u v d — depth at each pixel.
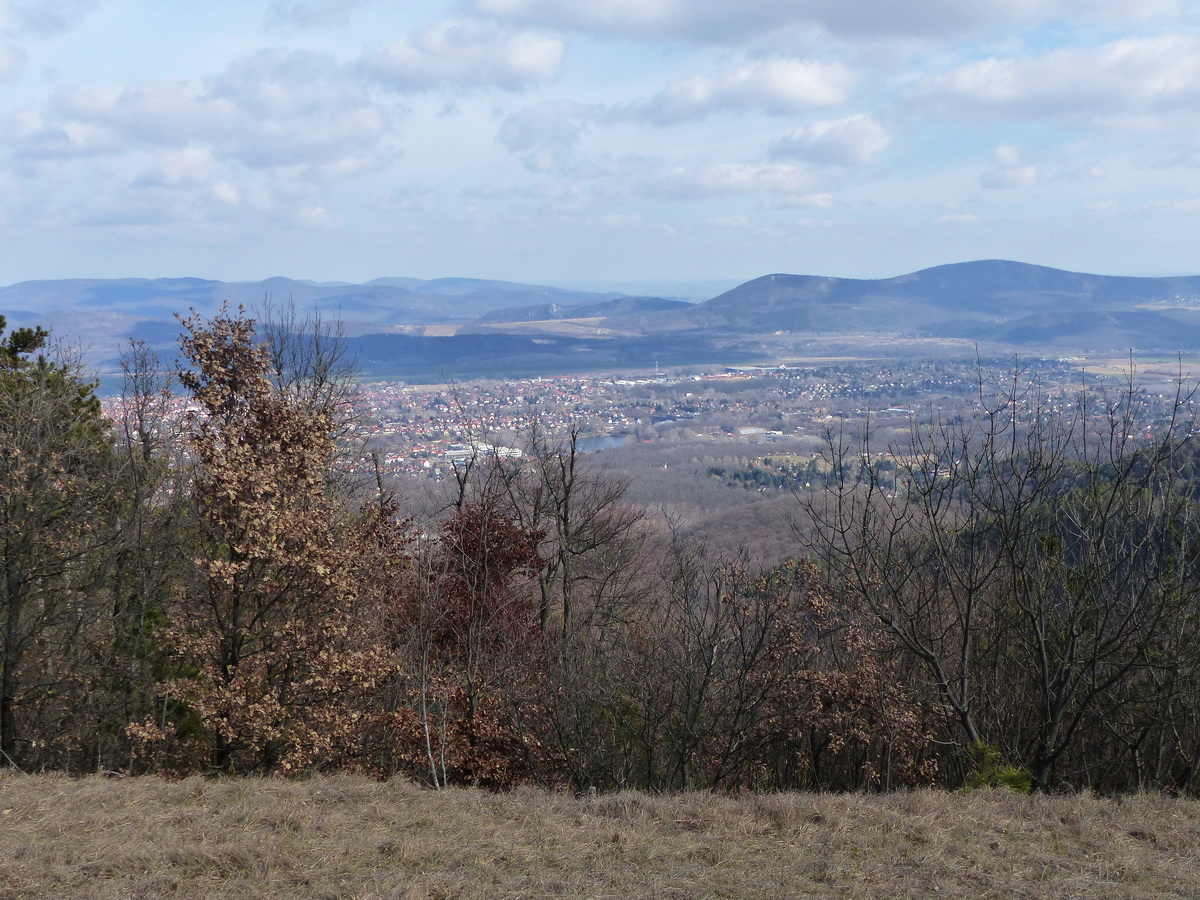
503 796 9.98
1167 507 12.06
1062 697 12.59
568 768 15.14
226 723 13.18
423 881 7.17
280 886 7.01
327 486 18.88
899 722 14.04
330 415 17.55
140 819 8.32
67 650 17.45
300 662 13.93
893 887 7.36
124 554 18.02
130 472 18.47
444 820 8.79
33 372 20.16
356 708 15.16
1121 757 15.41
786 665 14.58
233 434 13.88
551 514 21.89
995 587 15.92
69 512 17.08
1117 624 13.04
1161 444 12.24
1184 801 10.05
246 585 13.94
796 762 16.97
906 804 9.62
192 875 7.14
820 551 14.90
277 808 8.75
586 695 15.14
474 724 15.28
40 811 8.38
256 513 13.27
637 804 9.49
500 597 18.11
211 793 9.41
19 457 16.31
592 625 19.39
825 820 8.93
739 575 14.54
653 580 20.72
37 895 6.61
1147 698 12.62
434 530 19.48
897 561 14.54
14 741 16.59
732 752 14.47
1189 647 12.09
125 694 17.28
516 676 15.81
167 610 16.09
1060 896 7.22
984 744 12.61
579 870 7.63
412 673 15.32
